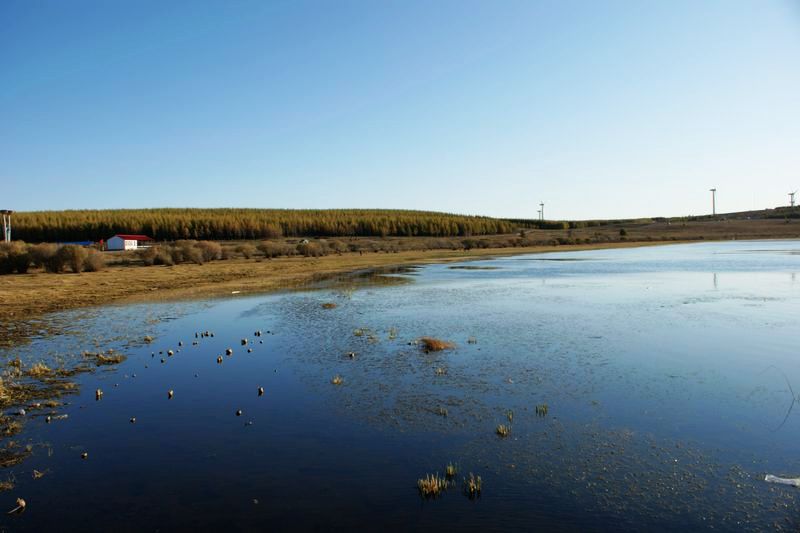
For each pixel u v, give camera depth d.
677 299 29.11
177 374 15.45
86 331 22.20
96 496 8.30
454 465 9.22
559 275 46.28
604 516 7.53
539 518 7.49
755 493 8.12
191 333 21.70
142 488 8.54
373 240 136.88
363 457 9.60
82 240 129.38
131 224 136.50
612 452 9.66
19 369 15.91
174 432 10.93
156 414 12.04
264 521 7.50
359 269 55.91
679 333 19.92
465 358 16.56
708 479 8.59
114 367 16.28
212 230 144.50
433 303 28.92
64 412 12.19
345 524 7.38
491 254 87.12
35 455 9.84
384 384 14.03
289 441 10.38
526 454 9.62
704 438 10.23
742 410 11.70
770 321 22.08
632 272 48.03
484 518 7.50
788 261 56.75
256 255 83.50
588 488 8.35
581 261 66.19
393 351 17.72
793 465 9.05
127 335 21.30
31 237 128.12
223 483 8.66
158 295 34.16
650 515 7.55
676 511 7.64
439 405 12.30
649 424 10.97
